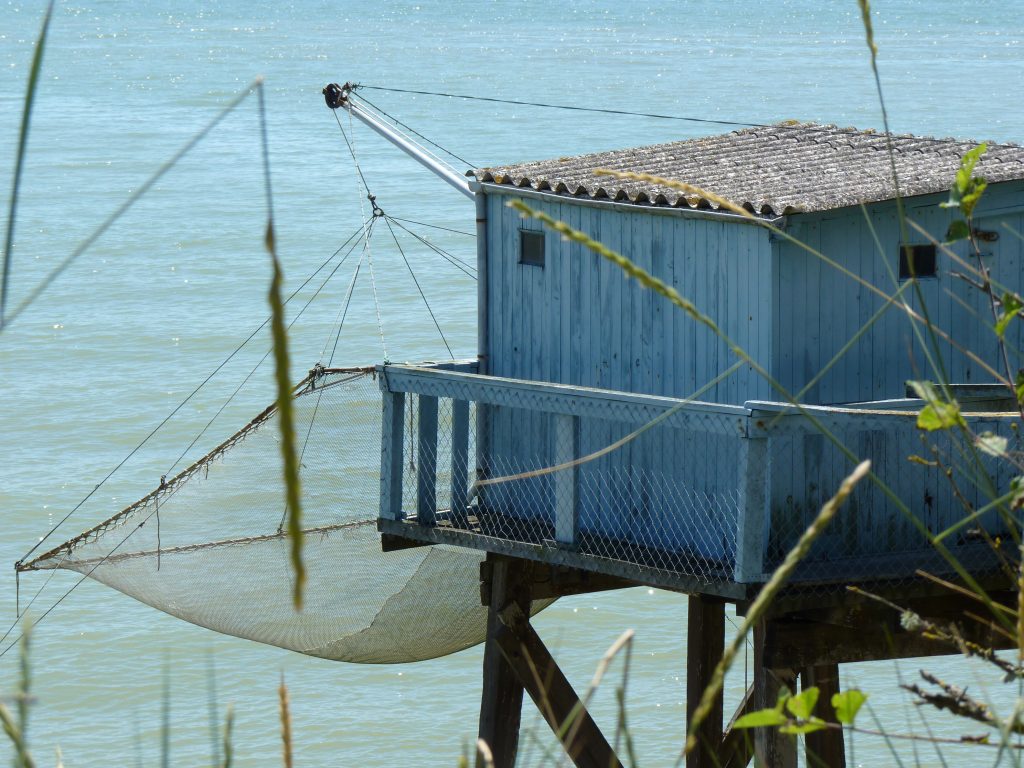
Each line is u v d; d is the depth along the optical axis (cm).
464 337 12188
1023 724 1327
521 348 4475
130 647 7206
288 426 794
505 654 4303
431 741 6544
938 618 3491
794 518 3578
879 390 3956
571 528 3853
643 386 4141
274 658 7181
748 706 4284
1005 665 1485
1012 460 1644
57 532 8506
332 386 4844
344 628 4947
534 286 4419
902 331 3972
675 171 4266
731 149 4584
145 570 4972
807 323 3844
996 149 4372
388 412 4266
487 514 4341
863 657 3453
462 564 4741
